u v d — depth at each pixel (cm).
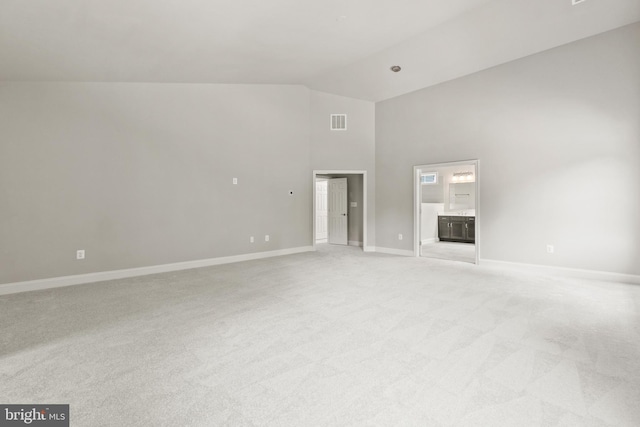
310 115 737
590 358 244
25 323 321
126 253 515
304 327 304
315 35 436
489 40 477
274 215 694
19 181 436
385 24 422
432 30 448
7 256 430
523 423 173
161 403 192
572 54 482
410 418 177
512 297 394
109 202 500
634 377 218
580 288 429
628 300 378
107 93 496
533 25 439
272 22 386
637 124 433
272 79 630
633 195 439
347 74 614
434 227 955
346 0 356
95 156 488
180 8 326
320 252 744
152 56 434
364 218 760
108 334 292
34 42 351
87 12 310
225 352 256
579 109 477
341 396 198
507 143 550
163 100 549
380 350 258
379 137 749
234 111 632
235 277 507
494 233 568
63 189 464
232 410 185
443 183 1012
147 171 534
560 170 496
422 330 296
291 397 197
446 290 426
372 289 432
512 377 218
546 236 512
